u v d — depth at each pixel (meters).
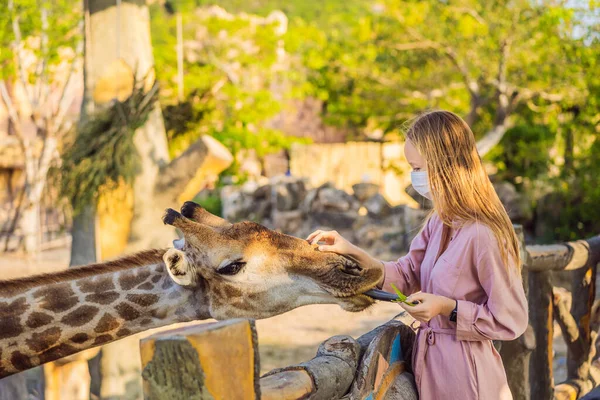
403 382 2.30
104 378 4.98
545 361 3.45
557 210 12.36
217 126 16.94
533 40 12.16
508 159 14.16
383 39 13.59
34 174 13.57
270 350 7.11
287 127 22.77
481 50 12.32
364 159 18.11
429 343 2.26
